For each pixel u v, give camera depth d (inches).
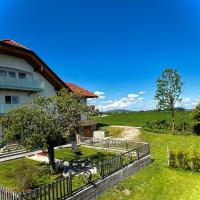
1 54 1108.5
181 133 1465.3
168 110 1593.3
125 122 2126.0
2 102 1117.7
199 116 1425.9
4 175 685.9
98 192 585.9
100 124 1948.8
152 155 1008.2
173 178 721.0
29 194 443.2
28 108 668.7
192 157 791.1
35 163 824.9
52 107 693.9
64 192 502.6
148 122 1747.0
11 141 653.9
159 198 594.9
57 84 1355.8
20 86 1154.0
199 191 634.2
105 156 941.8
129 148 1039.6
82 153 1005.2
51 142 687.1
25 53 1171.3
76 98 753.6
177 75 1553.9
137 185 663.8
